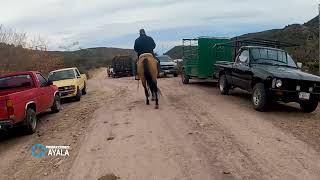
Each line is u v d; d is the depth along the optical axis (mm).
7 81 13188
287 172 6961
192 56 20594
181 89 19266
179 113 12539
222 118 11562
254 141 8977
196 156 8047
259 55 13914
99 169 7641
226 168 7273
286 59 14047
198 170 7234
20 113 10992
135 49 14211
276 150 8266
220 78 16797
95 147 9203
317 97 12109
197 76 20078
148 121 11500
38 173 7914
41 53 35906
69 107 17203
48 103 14281
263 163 7473
